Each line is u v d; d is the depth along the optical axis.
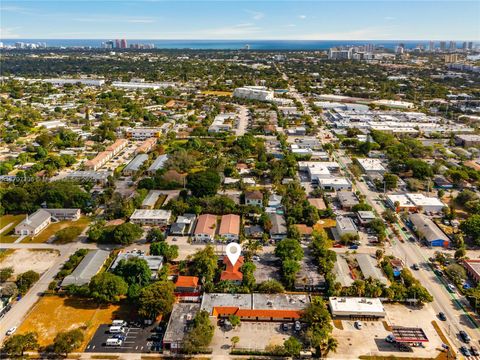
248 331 126.06
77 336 117.88
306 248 171.75
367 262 159.00
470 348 120.12
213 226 187.00
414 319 132.25
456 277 151.50
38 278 149.62
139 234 176.12
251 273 147.62
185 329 122.38
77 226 192.62
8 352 114.38
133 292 136.88
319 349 118.25
